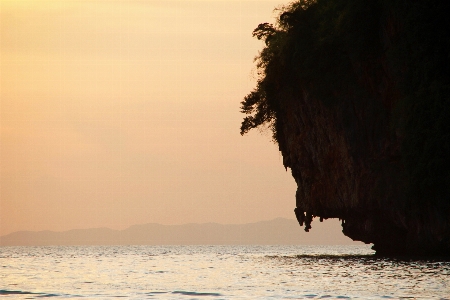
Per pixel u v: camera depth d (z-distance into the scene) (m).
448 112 59.28
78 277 56.09
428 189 61.50
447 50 63.66
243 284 46.06
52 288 44.19
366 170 77.56
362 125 77.62
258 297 37.19
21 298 37.88
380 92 74.81
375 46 73.62
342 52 78.81
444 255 67.81
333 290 40.31
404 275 48.91
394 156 72.31
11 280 52.47
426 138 60.09
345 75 79.06
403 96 66.88
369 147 77.00
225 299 36.47
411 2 64.25
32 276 57.78
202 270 65.94
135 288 43.75
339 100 79.62
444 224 62.88
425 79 63.34
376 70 74.44
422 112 60.38
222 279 51.53
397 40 67.88
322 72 80.56
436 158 59.44
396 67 66.38
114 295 39.09
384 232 79.44
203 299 36.66
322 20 80.06
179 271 64.69
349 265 67.62
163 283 48.12
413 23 63.81
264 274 56.78
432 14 63.44
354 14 71.94
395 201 71.06
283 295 38.06
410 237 70.38
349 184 80.75
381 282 44.34
